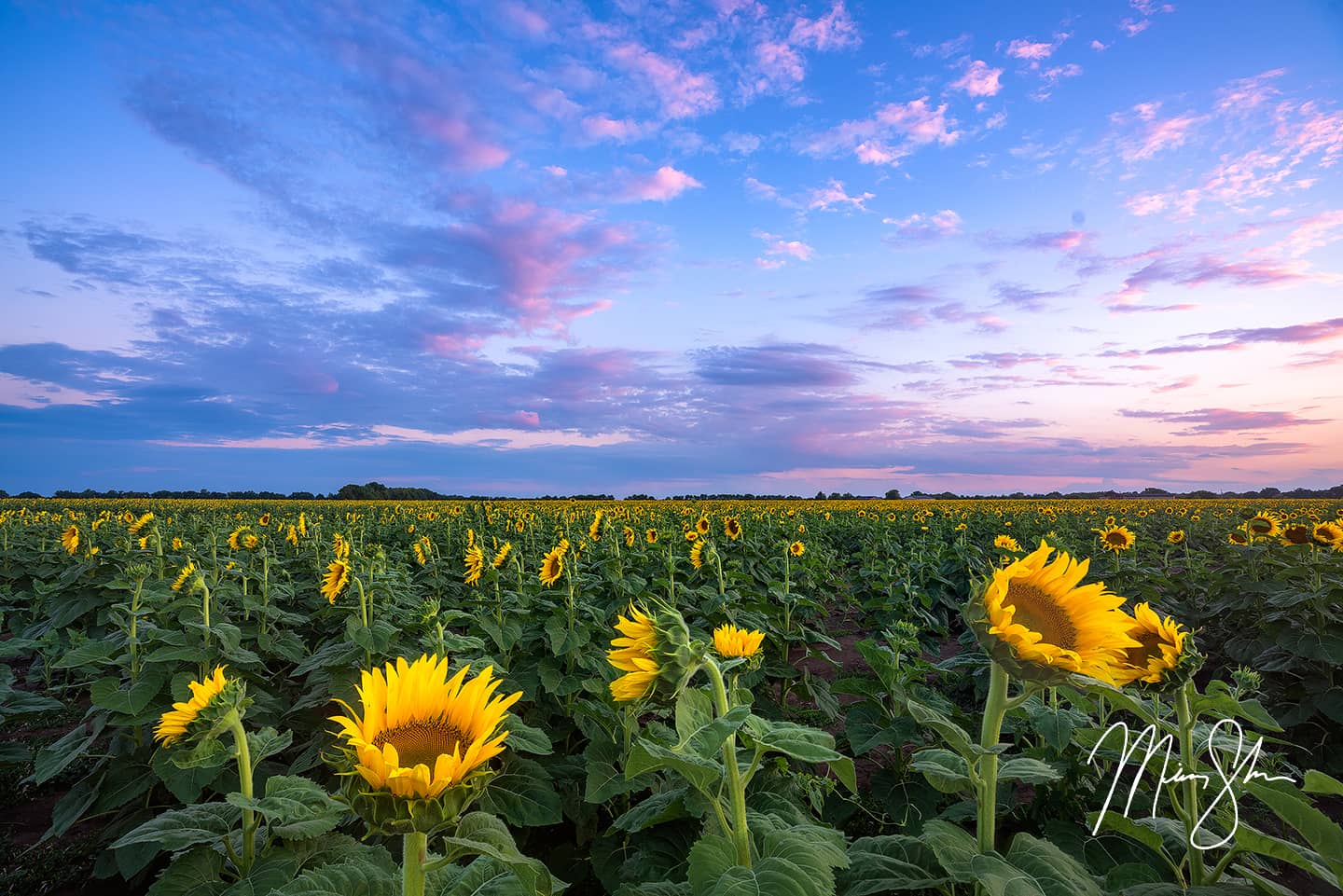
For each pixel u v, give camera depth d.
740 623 7.60
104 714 5.85
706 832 3.44
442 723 2.04
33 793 7.15
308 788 3.14
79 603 10.39
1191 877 2.75
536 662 6.96
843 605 16.09
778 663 7.29
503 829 2.08
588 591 9.09
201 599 7.29
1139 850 3.94
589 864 5.18
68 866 5.67
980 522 27.62
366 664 5.84
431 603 5.73
